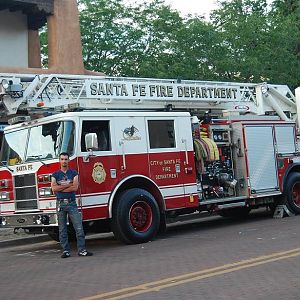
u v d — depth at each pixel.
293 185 14.73
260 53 23.23
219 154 13.32
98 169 10.91
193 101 13.74
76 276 8.13
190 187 12.40
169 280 7.37
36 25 20.50
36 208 10.88
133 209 11.30
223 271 7.73
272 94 15.77
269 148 14.23
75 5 19.55
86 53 22.91
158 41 23.05
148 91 12.87
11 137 11.79
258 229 12.26
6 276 8.70
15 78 11.73
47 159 10.70
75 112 10.85
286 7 30.55
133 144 11.53
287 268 7.70
